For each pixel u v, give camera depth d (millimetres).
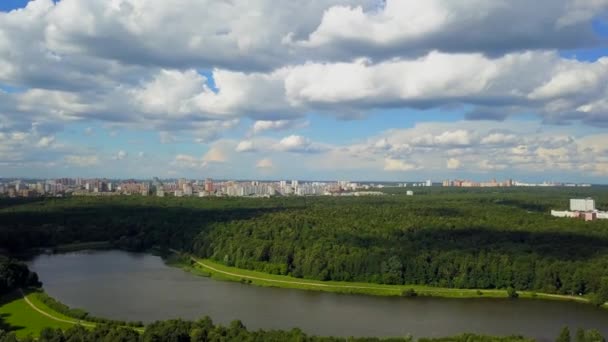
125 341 184625
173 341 188250
